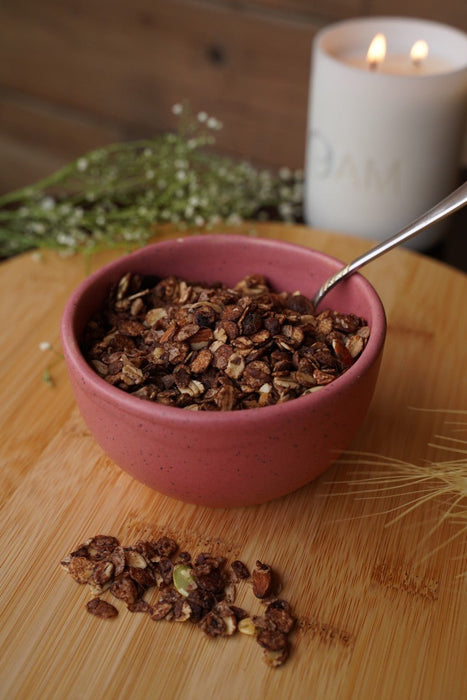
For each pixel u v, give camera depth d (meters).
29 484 0.54
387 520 0.53
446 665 0.48
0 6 1.04
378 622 0.49
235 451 0.48
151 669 0.47
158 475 0.50
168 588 0.50
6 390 0.59
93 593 0.50
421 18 0.86
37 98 1.09
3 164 1.18
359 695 0.47
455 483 0.52
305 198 0.73
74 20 1.01
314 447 0.49
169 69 0.99
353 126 0.66
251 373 0.51
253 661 0.48
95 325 0.54
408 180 0.67
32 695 0.47
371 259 0.54
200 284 0.57
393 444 0.56
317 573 0.51
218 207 0.71
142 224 0.69
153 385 0.51
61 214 0.70
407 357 0.61
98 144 1.09
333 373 0.51
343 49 0.71
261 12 0.92
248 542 0.52
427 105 0.64
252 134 1.00
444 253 0.72
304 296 0.57
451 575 0.51
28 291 0.65
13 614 0.49
